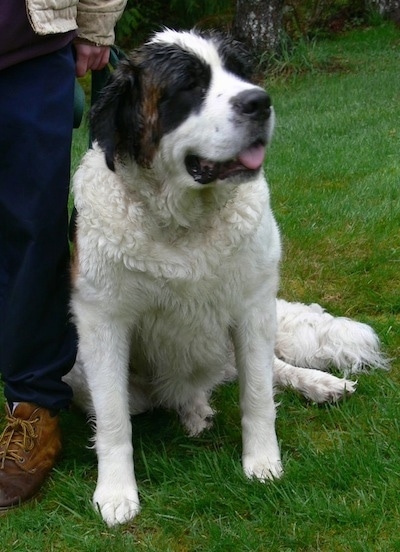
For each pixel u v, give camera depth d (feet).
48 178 10.39
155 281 10.36
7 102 10.18
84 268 10.39
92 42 11.06
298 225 19.43
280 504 10.05
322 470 10.43
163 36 10.53
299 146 28.04
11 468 11.05
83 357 10.72
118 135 10.39
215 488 10.49
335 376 13.28
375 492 10.02
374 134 28.91
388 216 19.34
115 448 10.60
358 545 9.15
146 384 12.51
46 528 10.33
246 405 10.92
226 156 9.84
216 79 10.14
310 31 52.80
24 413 11.35
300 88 42.06
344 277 16.89
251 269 10.55
